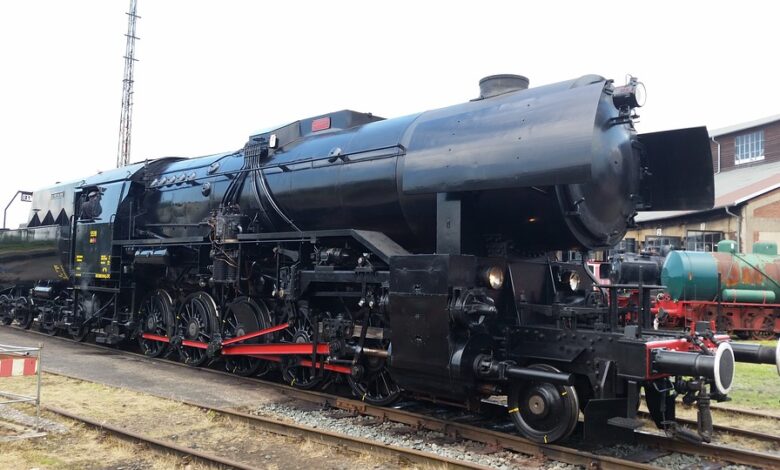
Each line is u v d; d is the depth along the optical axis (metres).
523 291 7.44
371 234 8.22
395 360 7.26
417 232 8.10
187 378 10.57
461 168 6.88
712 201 7.87
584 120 5.96
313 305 9.21
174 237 12.42
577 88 6.35
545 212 6.88
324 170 9.05
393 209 8.11
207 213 11.48
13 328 18.08
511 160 6.41
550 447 6.39
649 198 8.39
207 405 8.42
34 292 17.11
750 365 13.91
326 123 9.94
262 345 9.85
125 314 13.40
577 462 6.20
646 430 7.90
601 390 6.13
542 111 6.41
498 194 7.06
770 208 30.45
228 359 11.12
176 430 7.37
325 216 9.15
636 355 5.99
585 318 7.59
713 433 7.81
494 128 6.76
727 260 20.78
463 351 6.66
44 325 16.62
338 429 7.52
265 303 10.36
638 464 5.84
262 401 8.92
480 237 7.57
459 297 6.68
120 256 13.12
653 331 6.97
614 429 6.41
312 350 8.98
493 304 6.93
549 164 6.09
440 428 7.30
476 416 8.02
